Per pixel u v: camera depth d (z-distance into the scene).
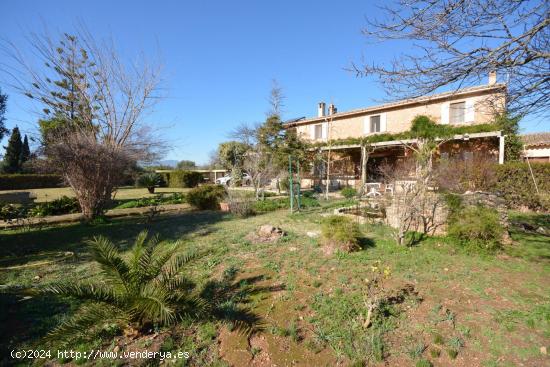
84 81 11.77
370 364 2.89
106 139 11.73
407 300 3.98
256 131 23.84
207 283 4.55
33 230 8.95
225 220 10.02
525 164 11.25
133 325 3.36
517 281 4.58
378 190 15.73
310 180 23.39
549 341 3.14
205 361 3.00
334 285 4.40
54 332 2.85
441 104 16.27
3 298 4.23
